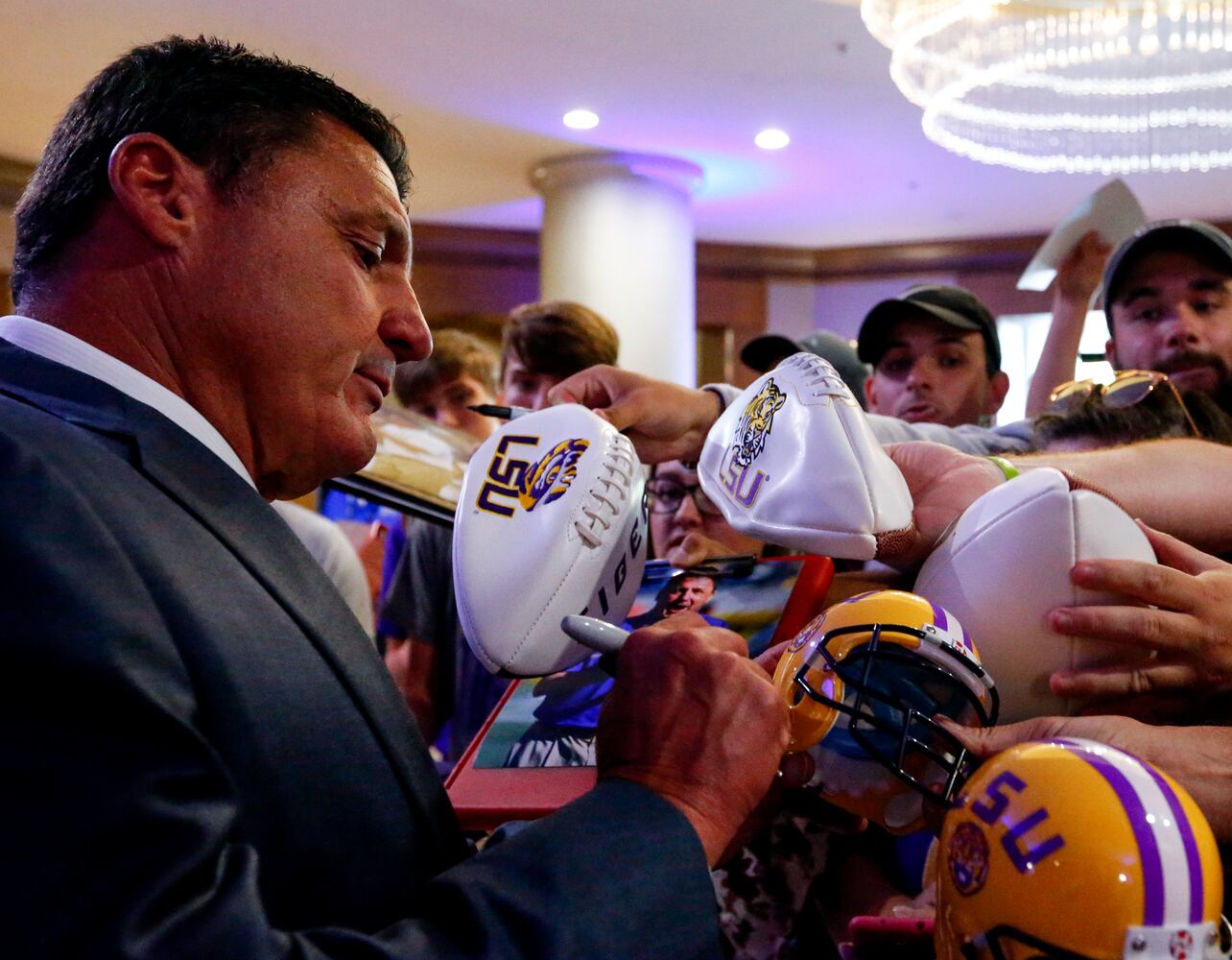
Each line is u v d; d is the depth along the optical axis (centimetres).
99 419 66
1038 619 73
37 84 421
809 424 80
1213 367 150
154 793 50
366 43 387
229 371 72
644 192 514
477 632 85
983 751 65
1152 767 58
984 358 226
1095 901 53
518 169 528
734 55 393
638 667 69
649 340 515
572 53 394
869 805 71
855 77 411
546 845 59
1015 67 306
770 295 667
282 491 80
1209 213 584
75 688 51
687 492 143
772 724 66
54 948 47
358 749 64
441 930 55
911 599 70
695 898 59
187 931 48
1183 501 90
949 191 556
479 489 89
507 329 222
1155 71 316
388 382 80
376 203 75
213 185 71
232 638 60
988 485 85
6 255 505
